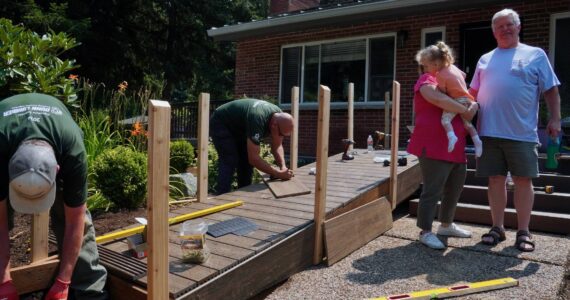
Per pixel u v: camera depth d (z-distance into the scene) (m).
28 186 1.92
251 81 10.87
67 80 5.09
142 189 4.91
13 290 2.32
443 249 3.78
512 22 3.74
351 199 4.04
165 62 19.91
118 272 2.63
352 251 3.78
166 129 2.23
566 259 3.48
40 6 14.26
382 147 7.87
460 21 8.03
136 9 19.22
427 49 3.69
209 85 22.80
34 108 2.21
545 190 4.75
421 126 3.77
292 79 10.27
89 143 5.33
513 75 3.64
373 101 9.09
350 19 8.83
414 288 3.04
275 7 13.92
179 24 20.75
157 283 2.25
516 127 3.61
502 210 3.93
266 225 3.45
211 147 6.59
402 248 3.87
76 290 2.56
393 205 4.71
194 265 2.70
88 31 14.89
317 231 3.51
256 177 6.31
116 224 4.31
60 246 2.70
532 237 3.90
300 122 9.90
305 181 5.11
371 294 2.96
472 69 8.09
